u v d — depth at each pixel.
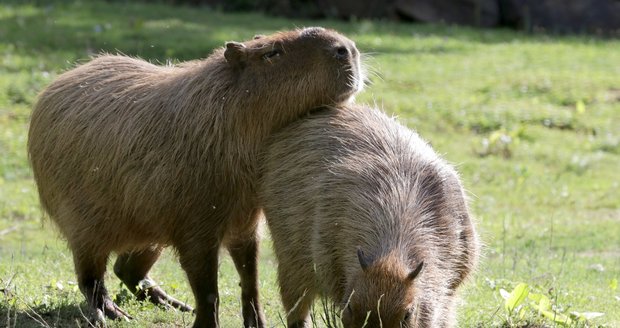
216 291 19.33
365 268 14.71
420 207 16.64
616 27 73.25
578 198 38.03
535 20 73.31
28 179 38.19
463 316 20.25
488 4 73.94
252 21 68.69
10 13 63.75
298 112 19.19
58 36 57.66
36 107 20.97
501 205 36.72
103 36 58.19
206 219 19.02
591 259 28.25
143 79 20.11
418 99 50.25
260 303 20.67
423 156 17.83
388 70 55.94
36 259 26.30
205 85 19.17
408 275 14.51
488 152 43.81
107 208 19.70
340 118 18.77
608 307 22.23
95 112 19.88
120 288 22.58
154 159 19.02
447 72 56.50
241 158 19.02
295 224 18.05
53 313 20.39
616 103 52.09
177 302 21.92
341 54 19.02
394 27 70.25
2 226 32.31
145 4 72.25
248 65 19.17
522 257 27.77
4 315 20.06
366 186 17.02
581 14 73.38
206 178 18.88
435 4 73.69
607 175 41.78
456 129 47.09
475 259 18.16
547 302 19.67
